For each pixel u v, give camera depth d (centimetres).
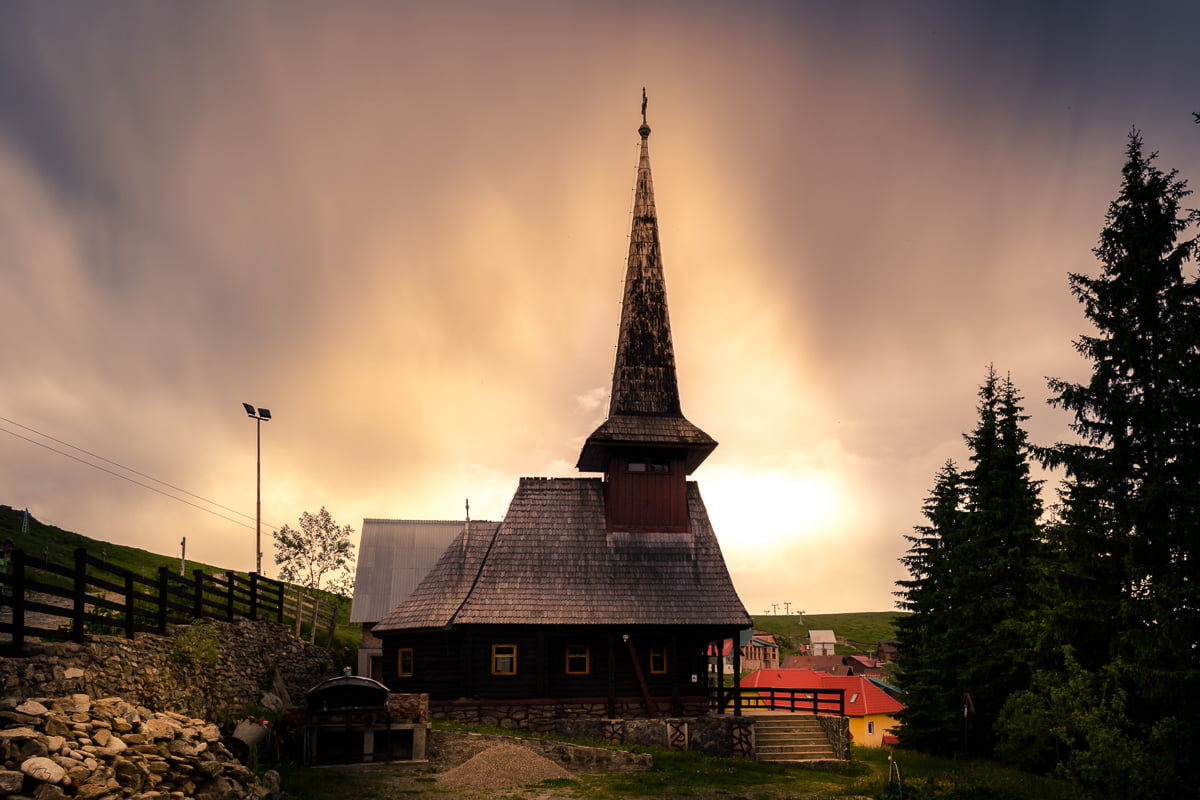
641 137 3994
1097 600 2411
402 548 5228
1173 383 2278
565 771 2416
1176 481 2314
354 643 5069
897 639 4088
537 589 3241
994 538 3406
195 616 2430
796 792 2302
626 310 3759
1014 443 3506
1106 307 2608
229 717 2333
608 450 3569
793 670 6669
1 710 1368
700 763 2672
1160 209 2520
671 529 3475
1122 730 2330
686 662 3288
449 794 2058
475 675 3141
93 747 1388
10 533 5453
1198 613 2131
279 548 4828
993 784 2327
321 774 2186
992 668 3281
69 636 1736
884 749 3512
